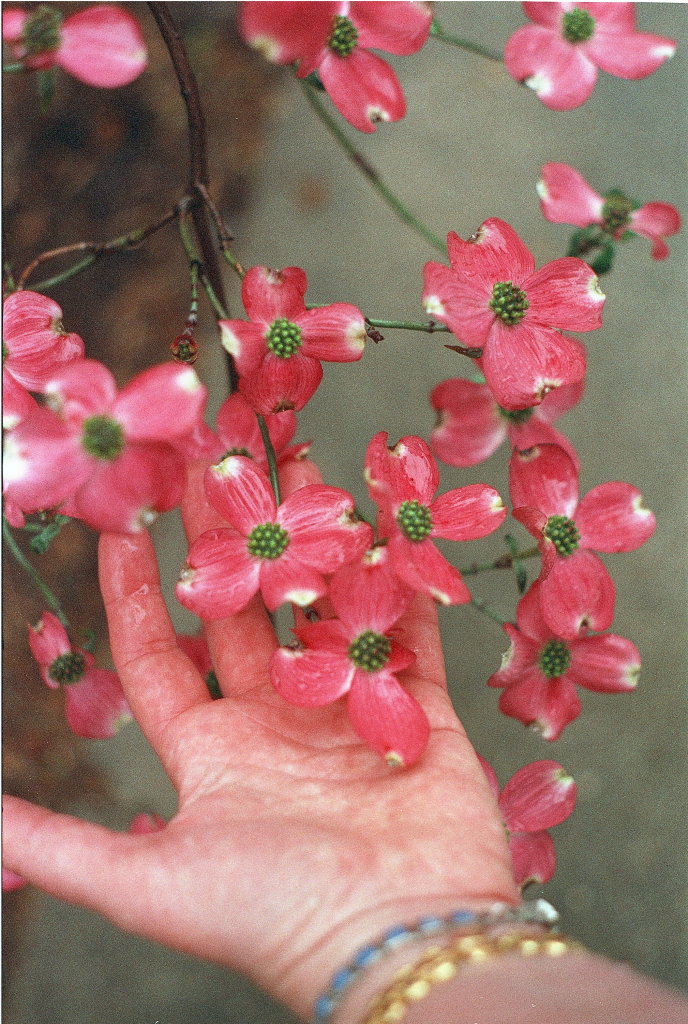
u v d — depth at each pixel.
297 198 0.81
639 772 0.80
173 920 0.51
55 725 0.76
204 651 0.60
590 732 0.80
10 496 0.52
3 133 0.77
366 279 0.81
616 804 0.79
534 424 0.61
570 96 0.58
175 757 0.54
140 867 0.51
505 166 0.83
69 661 0.60
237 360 0.54
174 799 0.76
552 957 0.48
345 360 0.55
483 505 0.55
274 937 0.51
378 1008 0.47
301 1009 0.51
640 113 0.85
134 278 0.77
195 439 0.57
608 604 0.58
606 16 0.58
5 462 0.52
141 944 0.76
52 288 0.76
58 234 0.77
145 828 0.60
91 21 0.54
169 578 0.76
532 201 0.83
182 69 0.55
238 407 0.57
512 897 0.51
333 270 0.80
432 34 0.57
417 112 0.83
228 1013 0.75
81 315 0.77
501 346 0.55
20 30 0.53
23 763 0.75
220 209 0.79
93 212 0.77
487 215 0.83
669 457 0.83
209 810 0.53
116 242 0.56
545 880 0.58
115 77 0.54
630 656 0.58
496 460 0.80
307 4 0.54
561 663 0.58
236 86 0.79
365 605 0.54
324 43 0.55
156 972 0.75
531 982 0.47
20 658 0.75
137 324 0.77
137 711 0.56
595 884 0.78
